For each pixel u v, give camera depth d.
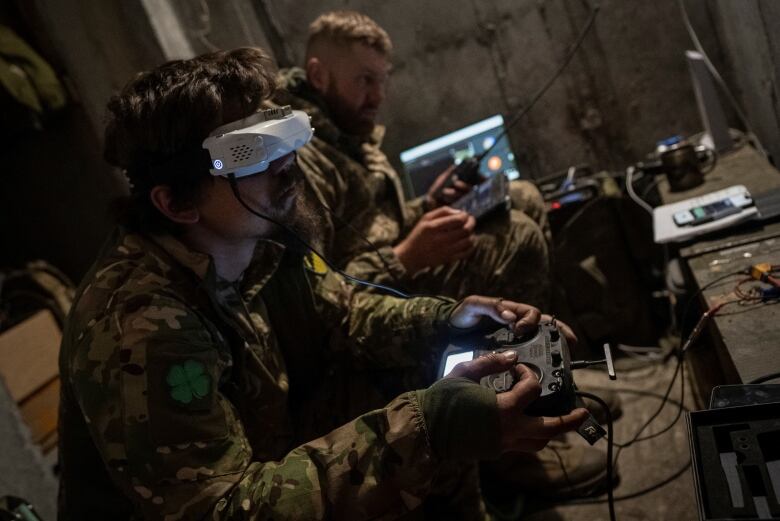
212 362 1.08
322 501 0.97
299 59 2.74
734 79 2.28
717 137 2.13
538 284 2.00
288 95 1.98
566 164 2.77
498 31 2.65
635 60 2.62
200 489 0.98
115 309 1.06
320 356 1.59
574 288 2.26
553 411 1.04
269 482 0.98
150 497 0.98
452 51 2.69
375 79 2.04
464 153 2.62
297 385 1.56
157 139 1.12
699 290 1.40
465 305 1.37
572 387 1.07
